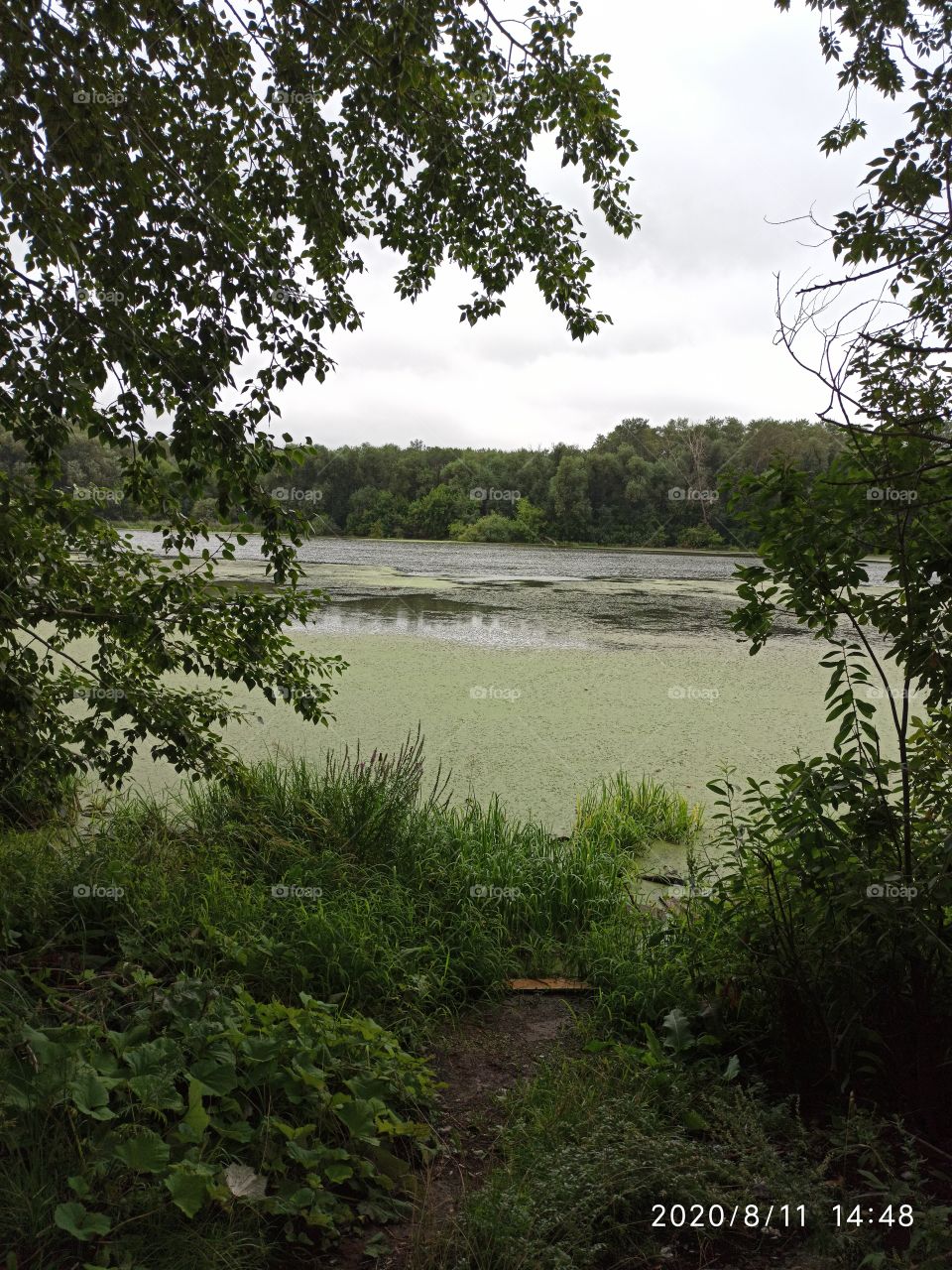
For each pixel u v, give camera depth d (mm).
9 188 2916
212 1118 2080
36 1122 1881
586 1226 1967
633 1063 2756
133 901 3398
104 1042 2293
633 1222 2031
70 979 2818
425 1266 1883
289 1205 1920
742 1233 2029
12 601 3797
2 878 3355
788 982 2688
